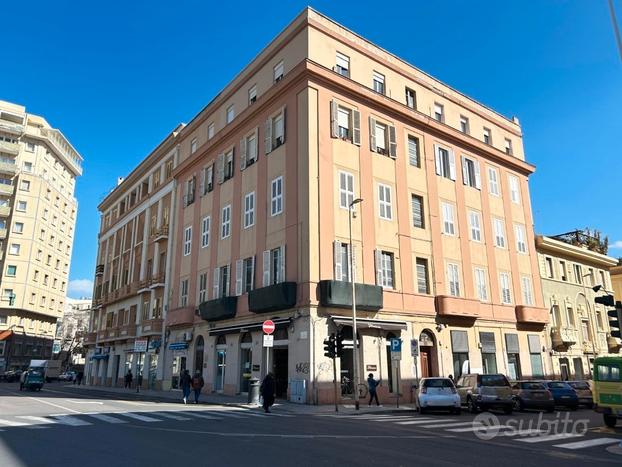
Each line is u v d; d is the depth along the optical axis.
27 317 67.94
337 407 19.69
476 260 31.16
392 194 27.36
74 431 11.50
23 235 68.12
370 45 28.84
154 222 41.59
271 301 23.52
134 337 39.91
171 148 40.62
